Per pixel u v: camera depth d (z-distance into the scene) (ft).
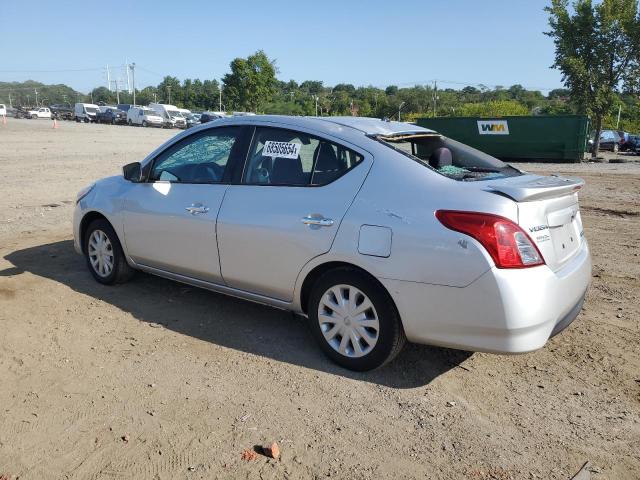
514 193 11.34
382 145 13.03
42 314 16.19
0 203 33.76
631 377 13.02
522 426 11.09
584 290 13.06
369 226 12.20
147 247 16.87
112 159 62.18
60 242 24.49
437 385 12.61
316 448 10.28
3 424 10.84
